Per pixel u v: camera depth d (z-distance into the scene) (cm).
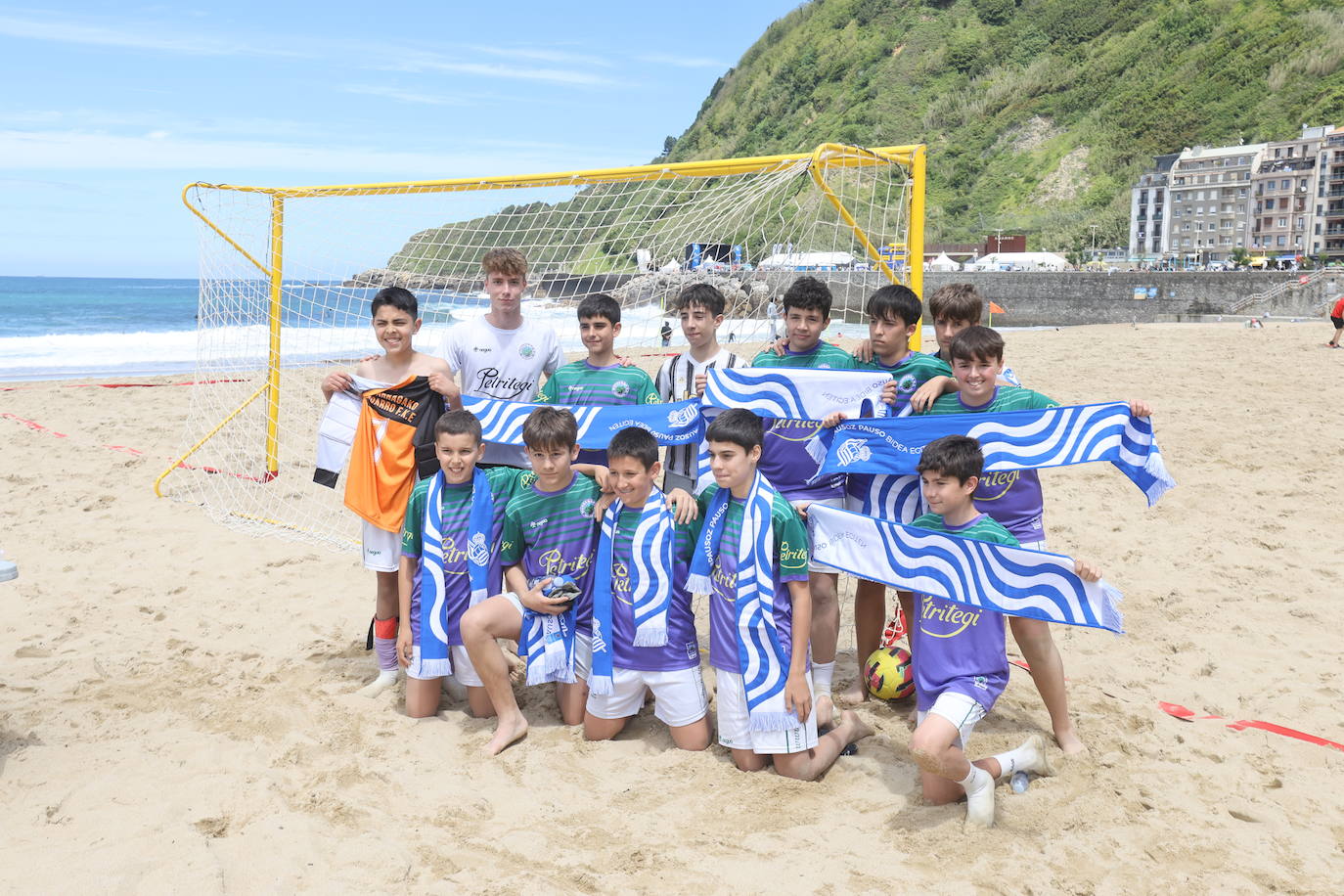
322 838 303
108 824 307
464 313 690
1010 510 388
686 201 629
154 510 762
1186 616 521
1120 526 691
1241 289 4544
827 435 405
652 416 432
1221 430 1012
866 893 276
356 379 444
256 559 639
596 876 282
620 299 653
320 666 461
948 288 405
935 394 399
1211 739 377
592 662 374
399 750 370
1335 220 7925
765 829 313
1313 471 830
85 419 1187
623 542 371
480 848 300
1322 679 438
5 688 427
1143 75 10156
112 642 489
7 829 304
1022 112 10675
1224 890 278
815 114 12444
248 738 380
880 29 12612
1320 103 8631
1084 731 384
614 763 362
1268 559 614
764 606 345
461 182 666
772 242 573
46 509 757
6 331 3291
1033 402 392
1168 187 8756
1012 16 11762
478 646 370
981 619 329
